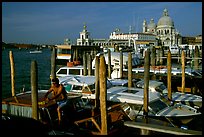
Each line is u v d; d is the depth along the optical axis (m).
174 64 47.38
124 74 29.52
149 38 124.00
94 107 15.97
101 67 11.59
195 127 15.93
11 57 18.30
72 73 28.72
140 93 17.11
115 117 13.88
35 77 12.32
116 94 17.02
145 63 15.09
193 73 27.11
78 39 133.88
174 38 131.50
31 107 13.38
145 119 13.88
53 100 13.44
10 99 14.91
